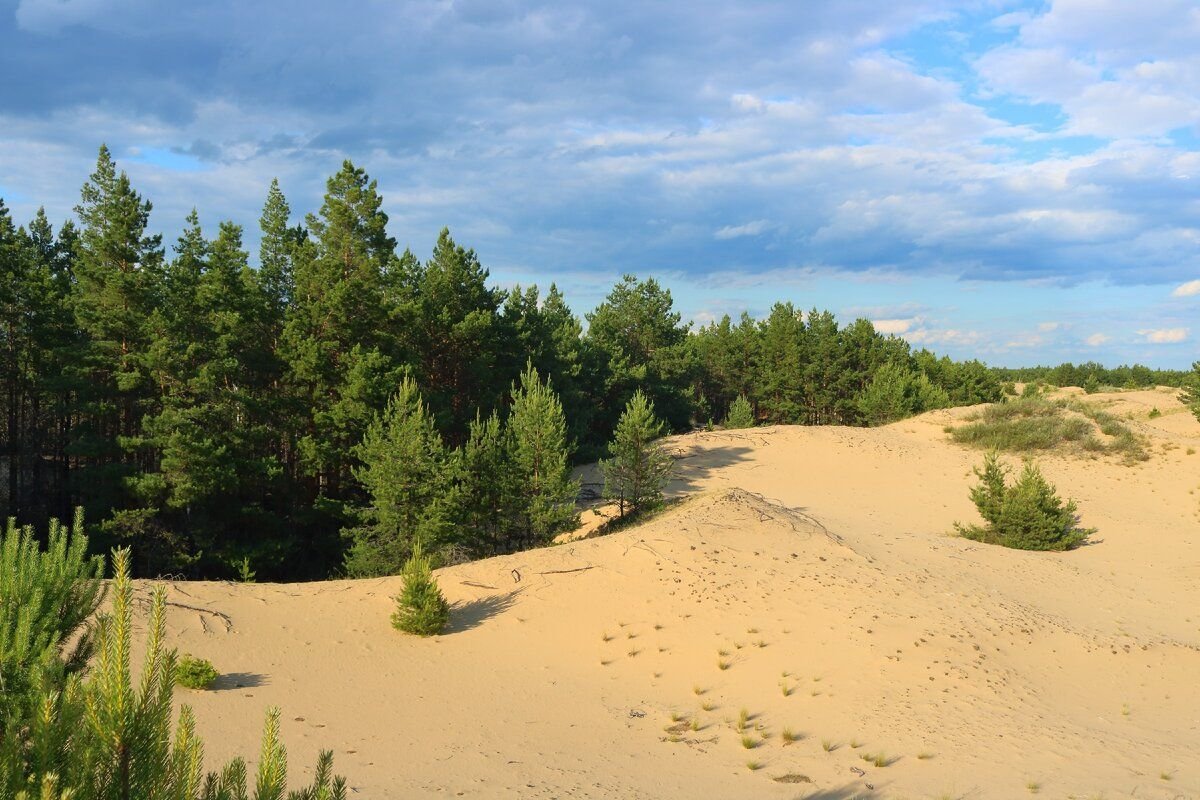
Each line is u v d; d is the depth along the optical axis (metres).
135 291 30.89
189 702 13.00
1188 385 57.47
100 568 6.20
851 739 11.73
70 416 34.53
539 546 27.00
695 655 15.74
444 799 9.76
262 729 12.23
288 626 16.84
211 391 29.23
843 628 16.44
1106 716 12.94
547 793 9.95
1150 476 36.66
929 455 42.84
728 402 89.38
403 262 46.47
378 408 32.38
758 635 16.38
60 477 37.03
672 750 11.62
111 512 29.14
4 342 34.72
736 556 20.72
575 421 46.62
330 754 4.86
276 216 47.47
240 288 34.97
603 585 19.16
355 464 33.59
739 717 12.82
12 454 36.22
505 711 13.41
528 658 15.95
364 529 26.19
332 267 35.81
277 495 32.78
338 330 35.09
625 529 24.89
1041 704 13.30
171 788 3.98
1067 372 111.88
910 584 19.55
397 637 16.86
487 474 26.98
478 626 17.50
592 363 57.91
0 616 5.25
